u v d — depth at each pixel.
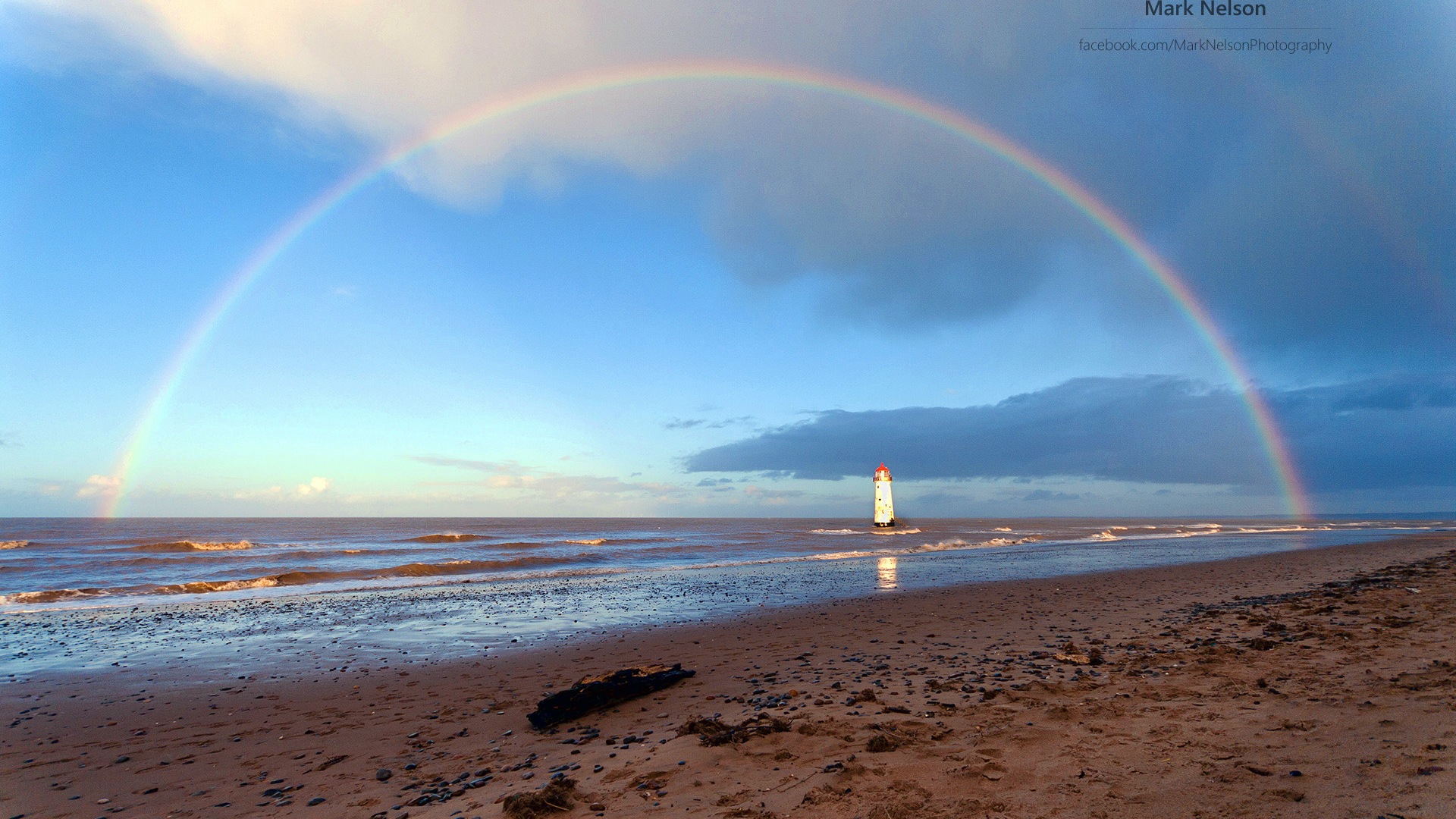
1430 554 29.94
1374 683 6.64
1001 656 10.58
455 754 7.21
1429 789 3.87
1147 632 12.05
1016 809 4.36
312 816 5.68
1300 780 4.31
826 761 5.62
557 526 145.50
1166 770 4.78
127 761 7.38
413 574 30.98
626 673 9.25
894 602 18.62
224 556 40.88
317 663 12.22
